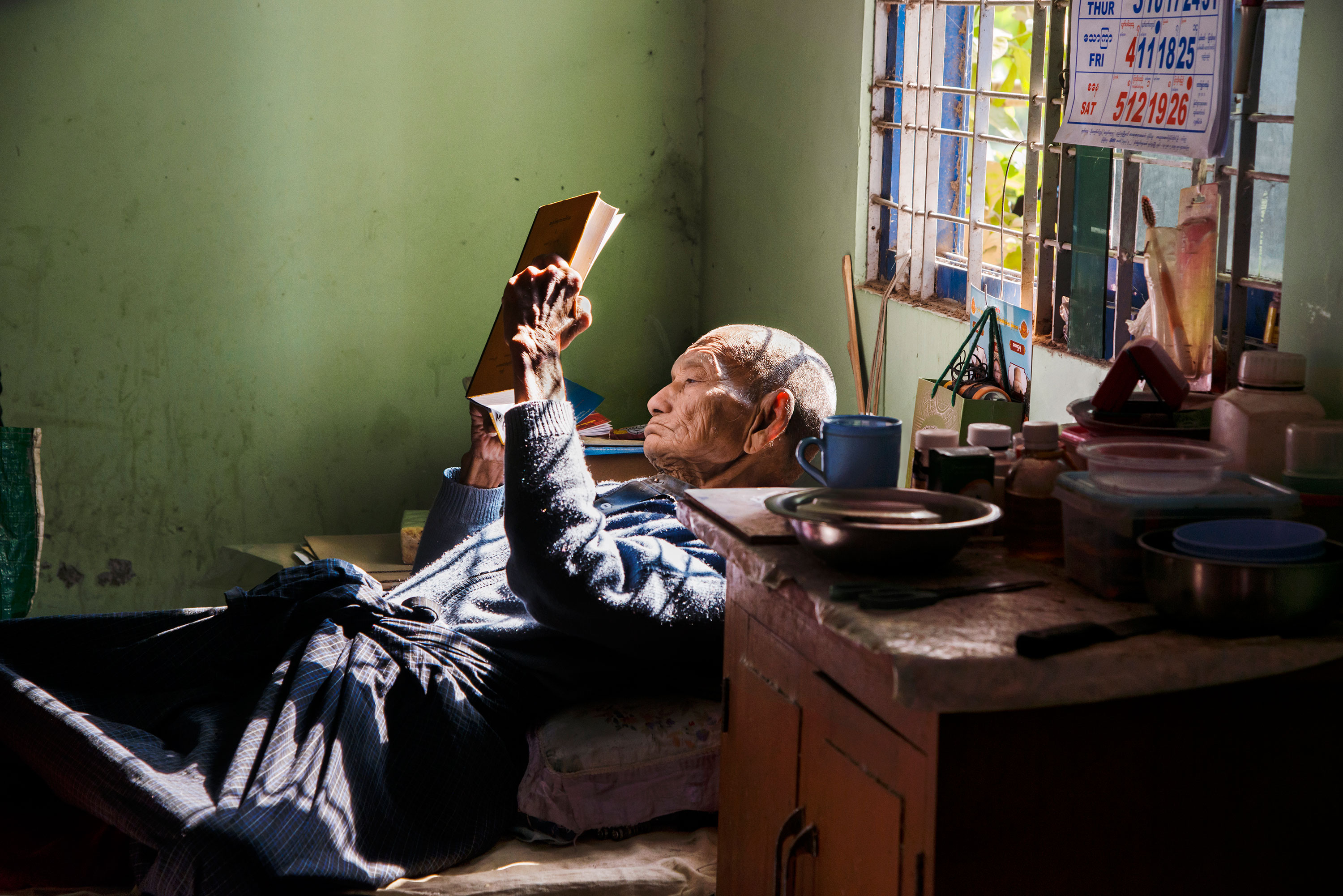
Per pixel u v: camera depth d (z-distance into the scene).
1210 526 1.14
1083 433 1.46
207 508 3.68
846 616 1.11
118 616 2.08
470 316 3.79
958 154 2.74
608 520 2.19
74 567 3.62
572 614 1.78
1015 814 1.09
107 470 3.60
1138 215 1.99
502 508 2.46
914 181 2.78
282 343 3.65
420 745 1.85
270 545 3.68
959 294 2.70
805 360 2.26
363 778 1.77
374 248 3.67
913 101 2.77
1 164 3.38
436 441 3.83
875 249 2.95
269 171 3.55
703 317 3.96
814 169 3.16
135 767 1.70
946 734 1.06
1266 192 1.67
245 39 3.46
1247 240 1.67
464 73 3.65
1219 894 1.15
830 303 3.11
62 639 2.04
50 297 3.47
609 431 3.25
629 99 3.81
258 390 3.65
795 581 1.23
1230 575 1.05
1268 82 1.65
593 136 3.80
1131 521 1.15
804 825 1.35
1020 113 3.26
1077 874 1.11
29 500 3.12
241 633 2.06
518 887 1.69
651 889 1.71
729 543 1.39
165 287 3.54
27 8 3.31
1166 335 1.68
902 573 1.23
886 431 1.41
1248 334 1.74
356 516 3.80
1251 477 1.26
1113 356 2.07
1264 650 1.06
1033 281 2.25
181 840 1.60
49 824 1.89
